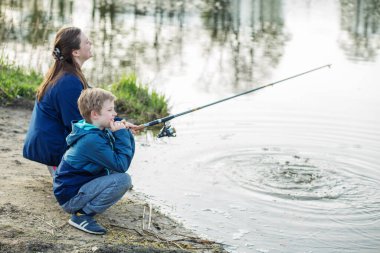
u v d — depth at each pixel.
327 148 10.25
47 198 7.18
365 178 9.00
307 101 13.09
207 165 9.30
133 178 8.66
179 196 8.12
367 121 11.74
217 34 20.02
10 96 11.24
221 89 13.99
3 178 7.69
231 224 7.39
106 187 6.27
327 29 21.11
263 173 9.05
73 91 6.73
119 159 6.18
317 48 18.36
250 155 9.80
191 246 6.66
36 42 16.50
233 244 6.88
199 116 11.87
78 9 22.59
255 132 11.00
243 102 12.95
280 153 9.94
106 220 6.95
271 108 12.53
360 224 7.50
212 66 16.08
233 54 17.48
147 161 9.35
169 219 7.36
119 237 6.51
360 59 17.06
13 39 16.97
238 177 8.88
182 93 13.56
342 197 8.30
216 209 7.79
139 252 5.95
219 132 10.93
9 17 19.91
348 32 20.62
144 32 19.73
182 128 11.12
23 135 9.75
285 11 24.31
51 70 6.90
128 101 12.02
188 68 15.77
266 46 18.56
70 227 6.48
